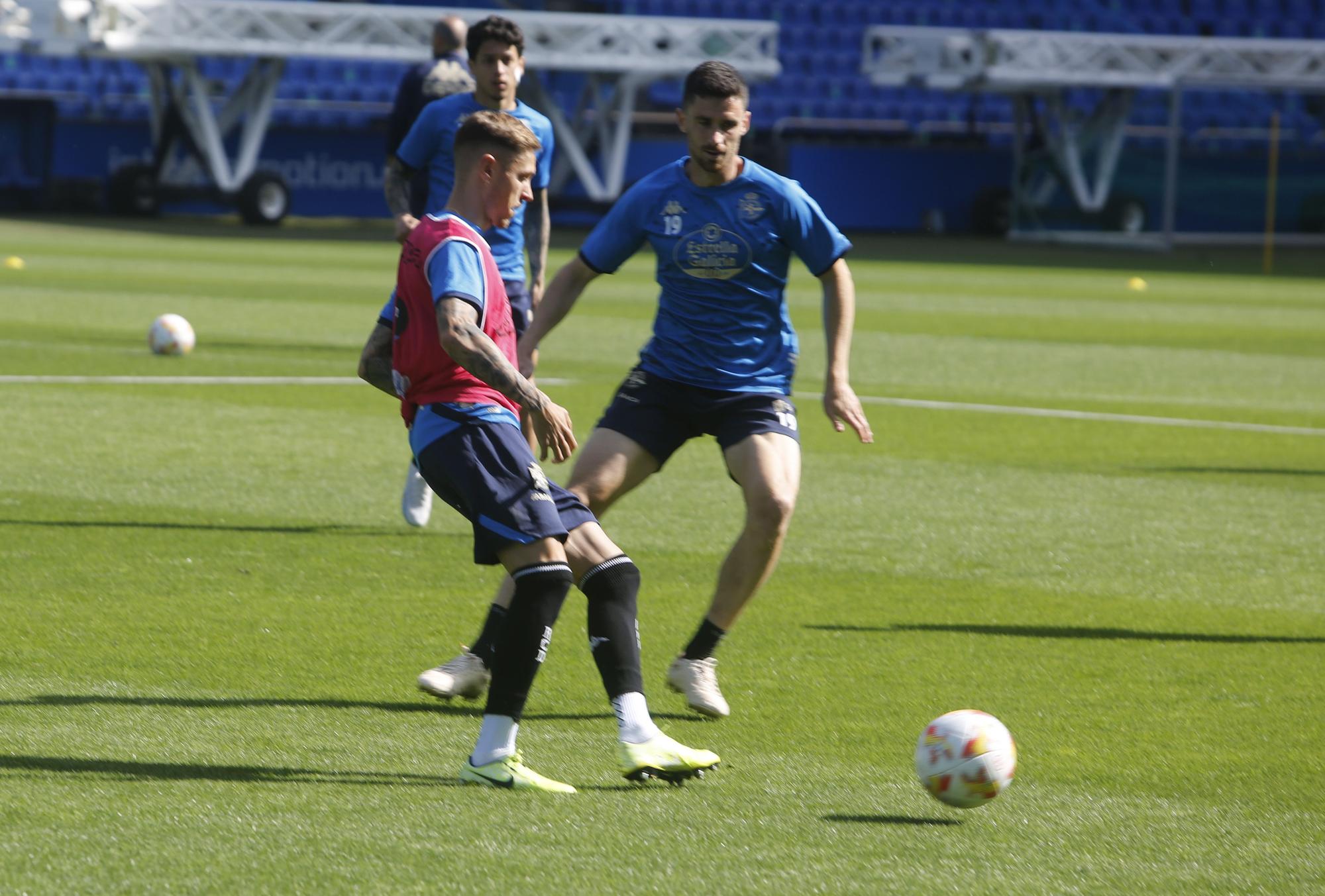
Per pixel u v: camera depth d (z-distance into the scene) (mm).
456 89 30188
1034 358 61625
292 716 17734
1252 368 60562
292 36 139750
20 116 141500
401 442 37312
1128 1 182625
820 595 24547
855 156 158375
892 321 76000
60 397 42094
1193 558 27969
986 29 177500
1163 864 13867
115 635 20906
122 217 143000
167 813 14453
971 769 14609
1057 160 156750
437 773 15867
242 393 44094
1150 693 19656
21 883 12742
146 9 136000
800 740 17438
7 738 16562
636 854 13711
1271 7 184000
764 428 19109
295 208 154125
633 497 32031
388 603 23125
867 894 12961
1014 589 25328
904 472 36094
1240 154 164500
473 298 15195
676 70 148500
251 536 27188
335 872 13109
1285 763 16953
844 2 177000
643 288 93188
